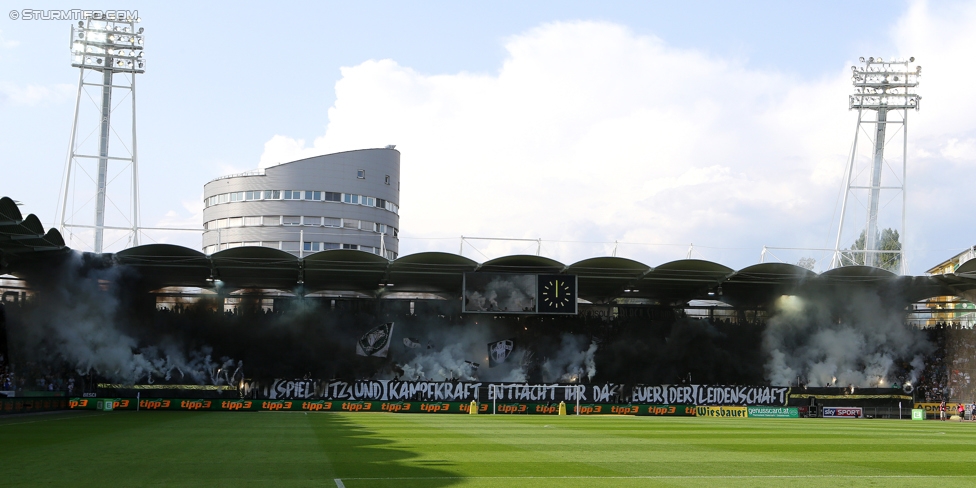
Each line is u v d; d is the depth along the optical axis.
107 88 78.50
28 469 20.95
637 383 73.81
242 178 113.25
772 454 28.34
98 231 77.44
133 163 76.88
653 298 81.38
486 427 42.91
